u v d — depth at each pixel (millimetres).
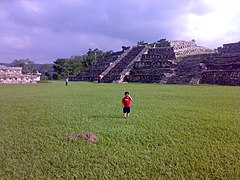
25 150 6891
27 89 32000
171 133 8539
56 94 24234
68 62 98062
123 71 58469
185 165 5855
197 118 11039
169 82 47156
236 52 50562
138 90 28906
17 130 9109
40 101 18094
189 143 7422
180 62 54031
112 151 6785
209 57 50438
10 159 6242
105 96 21984
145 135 8297
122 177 5301
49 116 11836
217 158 6227
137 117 11500
